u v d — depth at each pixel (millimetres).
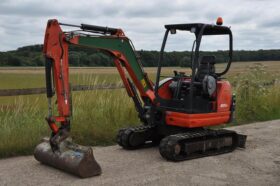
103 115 10789
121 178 6684
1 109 9961
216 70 8961
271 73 16109
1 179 6562
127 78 8453
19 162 7598
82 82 11891
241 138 8984
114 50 8062
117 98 11359
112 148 8938
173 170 7211
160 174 6953
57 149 6883
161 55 8711
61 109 6895
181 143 7922
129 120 10875
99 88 11773
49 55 6832
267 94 14703
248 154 8531
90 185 6297
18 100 10375
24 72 32906
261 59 40188
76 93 11398
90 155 6695
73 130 9477
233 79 14766
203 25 8180
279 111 14055
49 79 6859
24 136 8586
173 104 8719
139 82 8539
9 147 8109
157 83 8648
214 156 8328
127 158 8047
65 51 7043
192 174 6992
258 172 7199
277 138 10258
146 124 9180
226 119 8922
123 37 8156
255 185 6465
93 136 9492
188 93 8570
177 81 8891
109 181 6508
